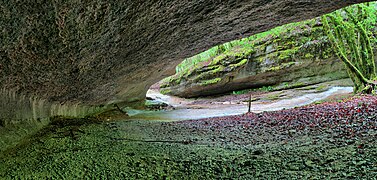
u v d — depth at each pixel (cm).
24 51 386
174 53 756
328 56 1755
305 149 470
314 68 1848
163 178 364
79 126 805
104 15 359
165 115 1457
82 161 444
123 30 439
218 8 439
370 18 1245
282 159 420
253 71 2091
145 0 355
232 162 426
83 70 600
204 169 397
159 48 638
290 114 964
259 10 472
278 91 1950
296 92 1795
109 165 423
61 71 544
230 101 1958
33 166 408
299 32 1908
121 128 844
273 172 364
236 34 630
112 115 1323
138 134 743
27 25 323
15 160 428
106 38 452
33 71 484
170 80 2641
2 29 312
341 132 570
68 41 405
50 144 554
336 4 471
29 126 615
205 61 2478
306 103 1472
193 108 1781
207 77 2302
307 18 561
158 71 1164
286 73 1980
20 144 514
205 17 474
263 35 2242
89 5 325
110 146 564
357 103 939
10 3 273
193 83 2389
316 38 1820
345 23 1263
